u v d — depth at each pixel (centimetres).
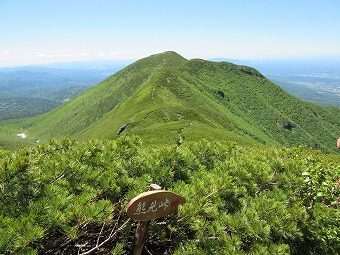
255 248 511
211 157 864
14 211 468
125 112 12288
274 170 750
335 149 16262
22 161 504
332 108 19638
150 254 564
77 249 530
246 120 16100
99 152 724
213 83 18350
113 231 557
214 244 497
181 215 521
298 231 576
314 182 697
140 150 781
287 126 16650
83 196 500
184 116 10838
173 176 678
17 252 393
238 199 615
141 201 441
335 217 626
